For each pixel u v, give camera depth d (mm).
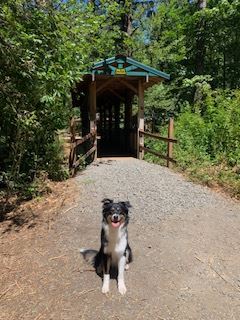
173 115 10805
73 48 4715
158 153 6387
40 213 3973
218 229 3467
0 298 2383
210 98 7367
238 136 6008
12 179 4461
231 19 10133
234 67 11508
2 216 3961
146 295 2381
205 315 2182
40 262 2867
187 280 2570
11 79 3930
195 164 5762
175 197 4320
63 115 5125
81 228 3518
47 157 5227
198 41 11000
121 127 10680
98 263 2717
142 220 3664
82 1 7484
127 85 7055
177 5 12891
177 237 3273
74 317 2158
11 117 4223
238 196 4445
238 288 2479
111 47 8484
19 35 3834
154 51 11578
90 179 5164
